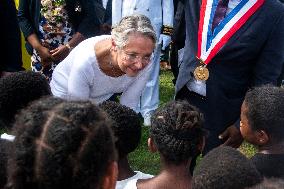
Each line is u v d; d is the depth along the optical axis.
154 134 2.82
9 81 2.92
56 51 5.91
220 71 4.02
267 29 3.92
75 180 1.56
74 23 5.98
